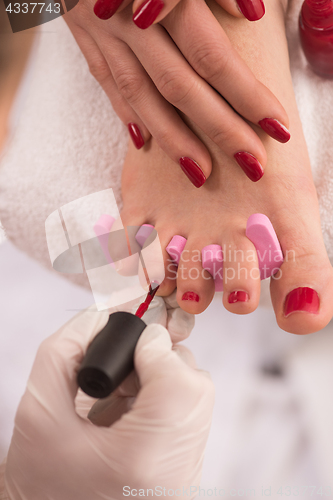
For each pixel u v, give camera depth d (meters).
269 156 0.62
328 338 0.72
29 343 0.69
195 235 0.63
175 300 0.59
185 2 0.54
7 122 0.87
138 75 0.62
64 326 0.48
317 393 0.67
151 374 0.44
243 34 0.63
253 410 0.67
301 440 0.63
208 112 0.57
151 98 0.62
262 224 0.56
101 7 0.54
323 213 0.71
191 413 0.45
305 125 0.75
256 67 0.63
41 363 0.46
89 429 0.46
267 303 0.73
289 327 0.54
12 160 0.83
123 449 0.45
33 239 0.79
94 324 0.48
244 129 0.57
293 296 0.54
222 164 0.63
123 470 0.45
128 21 0.58
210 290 0.58
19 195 0.80
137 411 0.45
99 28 0.61
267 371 0.71
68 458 0.46
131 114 0.68
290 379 0.69
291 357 0.71
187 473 0.47
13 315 0.70
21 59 0.84
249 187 0.62
